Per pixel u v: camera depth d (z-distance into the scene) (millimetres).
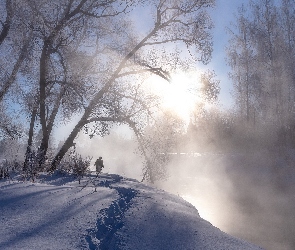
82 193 7562
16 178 10320
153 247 4562
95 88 14773
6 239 4328
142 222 5684
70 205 6266
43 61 14148
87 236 4676
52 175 11945
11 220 5176
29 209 5820
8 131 14797
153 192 9297
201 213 12977
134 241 4750
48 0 13953
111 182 10617
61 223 5152
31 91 15594
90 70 15234
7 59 14047
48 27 13922
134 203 7203
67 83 13758
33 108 15133
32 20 13438
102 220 5543
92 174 13203
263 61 32969
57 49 14117
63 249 4117
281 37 32188
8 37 13672
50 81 14266
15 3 13258
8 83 14023
